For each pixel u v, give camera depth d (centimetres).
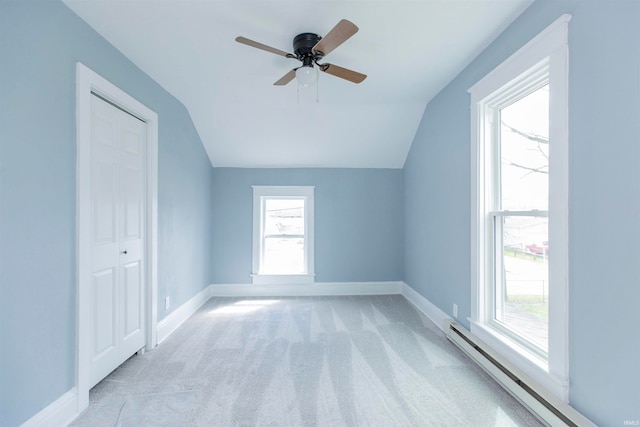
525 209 207
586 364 145
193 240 359
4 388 138
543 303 191
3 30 137
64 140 170
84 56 186
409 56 241
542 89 192
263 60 241
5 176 138
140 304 250
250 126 372
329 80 284
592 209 142
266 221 448
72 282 175
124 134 231
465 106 259
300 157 423
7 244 139
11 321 140
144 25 192
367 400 187
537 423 166
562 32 155
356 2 175
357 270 443
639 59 121
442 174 307
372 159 430
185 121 338
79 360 176
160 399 188
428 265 344
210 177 426
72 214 175
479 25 200
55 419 160
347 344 267
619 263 129
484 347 219
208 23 192
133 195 242
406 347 261
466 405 182
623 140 127
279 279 435
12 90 141
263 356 245
